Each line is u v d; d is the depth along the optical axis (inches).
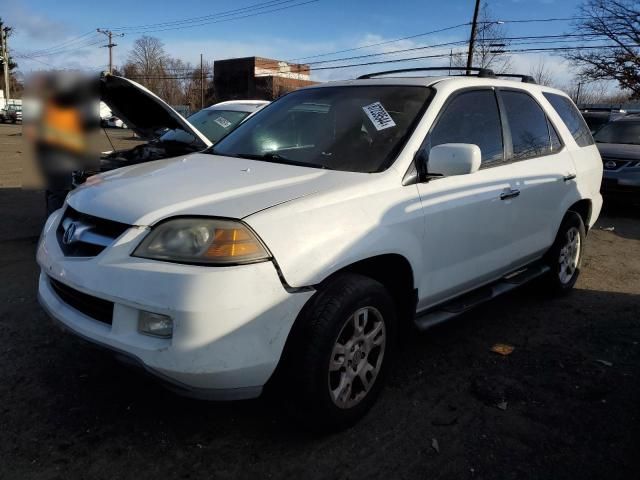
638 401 128.0
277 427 112.7
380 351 116.0
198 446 106.0
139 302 91.4
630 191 347.6
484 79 156.7
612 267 241.9
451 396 127.6
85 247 103.1
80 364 135.0
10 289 183.2
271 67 2536.9
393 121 131.6
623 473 102.7
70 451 103.2
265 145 141.9
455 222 130.7
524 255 165.3
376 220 110.4
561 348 155.3
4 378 127.6
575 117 203.3
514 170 154.6
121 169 134.8
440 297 135.0
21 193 360.5
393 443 109.1
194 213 96.0
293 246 96.9
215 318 89.4
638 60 1112.8
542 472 102.4
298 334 99.3
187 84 2684.5
